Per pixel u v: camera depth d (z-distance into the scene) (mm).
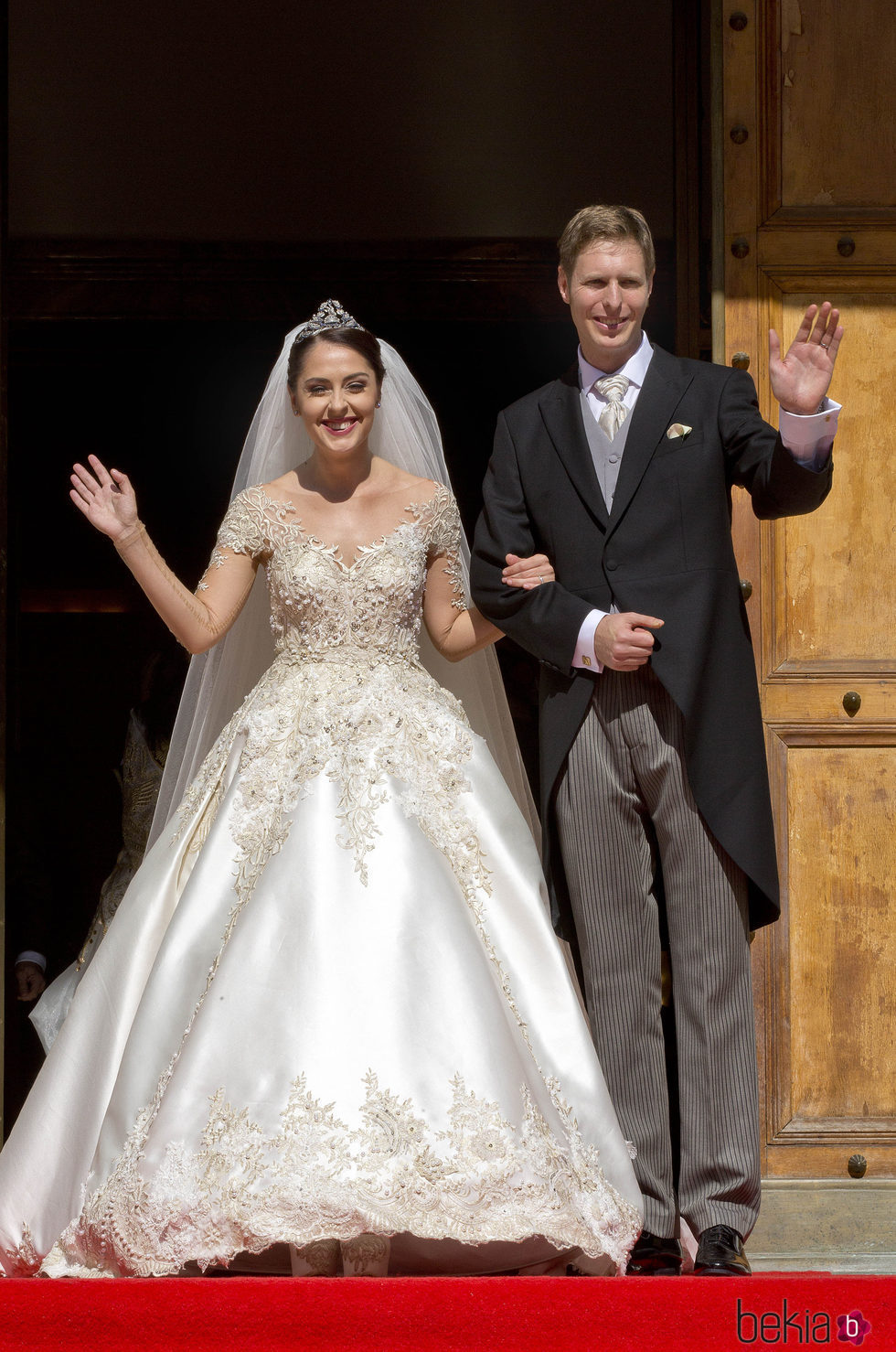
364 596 6047
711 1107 5414
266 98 12602
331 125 12750
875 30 7441
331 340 6125
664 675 5418
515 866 5742
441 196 13133
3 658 7820
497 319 13688
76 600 14750
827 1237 6797
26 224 13203
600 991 5617
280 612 6137
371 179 13055
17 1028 11938
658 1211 5500
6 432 7988
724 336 7344
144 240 13352
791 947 6980
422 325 14391
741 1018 5461
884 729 7105
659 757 5504
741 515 7195
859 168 7410
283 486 6301
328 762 5590
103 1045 5520
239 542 6180
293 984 5027
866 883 7035
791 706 7121
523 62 12422
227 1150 4738
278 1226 4566
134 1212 4750
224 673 6473
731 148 7410
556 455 5785
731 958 5477
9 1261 5270
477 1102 4848
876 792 7086
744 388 5742
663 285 13188
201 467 14992
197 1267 4863
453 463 14781
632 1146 5430
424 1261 5016
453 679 6609
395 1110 4766
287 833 5418
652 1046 5598
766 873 5418
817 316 5148
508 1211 4719
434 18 12266
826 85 7434
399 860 5328
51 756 14539
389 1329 3881
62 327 14117
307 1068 4836
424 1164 4691
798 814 7066
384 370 6324
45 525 14867
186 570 15023
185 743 6516
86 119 12664
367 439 6305
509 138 12781
